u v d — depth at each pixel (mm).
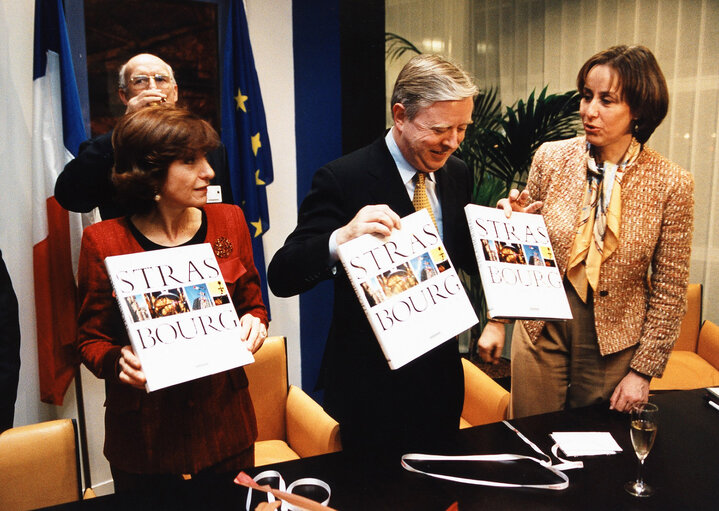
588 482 1103
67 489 1453
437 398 1369
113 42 2596
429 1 3904
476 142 3633
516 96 4012
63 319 2285
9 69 2201
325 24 2711
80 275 1284
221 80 2975
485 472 1139
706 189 3363
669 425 1367
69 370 2332
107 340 1286
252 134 2830
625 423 1376
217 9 2902
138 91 2074
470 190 1521
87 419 2418
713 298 3416
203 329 1155
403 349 1091
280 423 2029
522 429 1333
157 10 2705
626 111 1448
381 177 1335
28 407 2346
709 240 3387
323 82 2787
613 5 3527
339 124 2715
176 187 1223
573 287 1621
